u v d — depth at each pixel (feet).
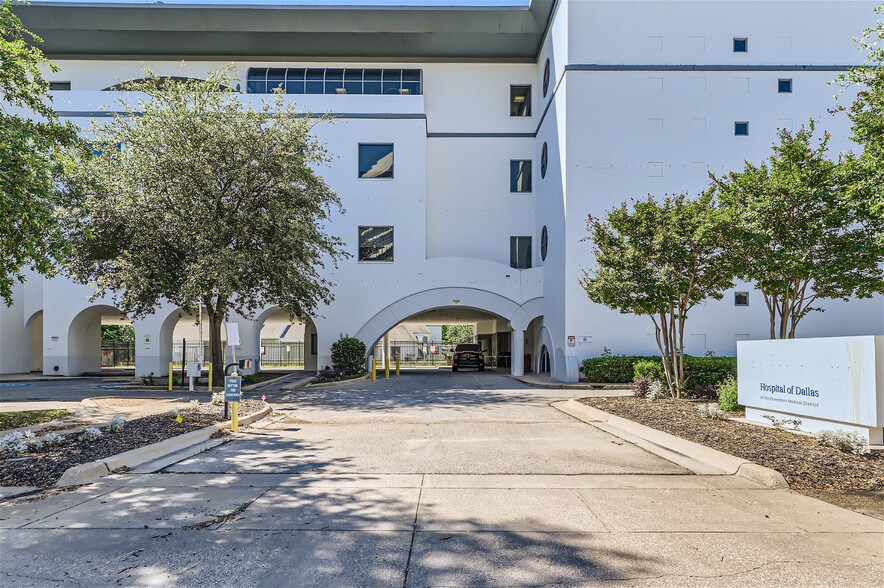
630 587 12.86
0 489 20.79
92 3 81.41
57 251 33.06
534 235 87.81
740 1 70.49
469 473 23.62
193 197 56.18
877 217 32.81
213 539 15.83
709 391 46.39
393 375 87.20
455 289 81.56
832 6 70.49
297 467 24.70
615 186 69.10
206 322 145.69
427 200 88.22
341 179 81.35
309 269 65.41
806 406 29.58
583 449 28.63
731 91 70.03
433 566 14.02
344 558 14.51
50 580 13.25
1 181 27.07
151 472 23.76
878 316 68.69
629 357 65.41
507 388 63.67
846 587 12.82
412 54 89.20
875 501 19.42
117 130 60.23
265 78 88.79
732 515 17.89
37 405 47.09
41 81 35.96
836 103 69.67
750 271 39.09
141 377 77.71
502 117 89.76
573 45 70.03
